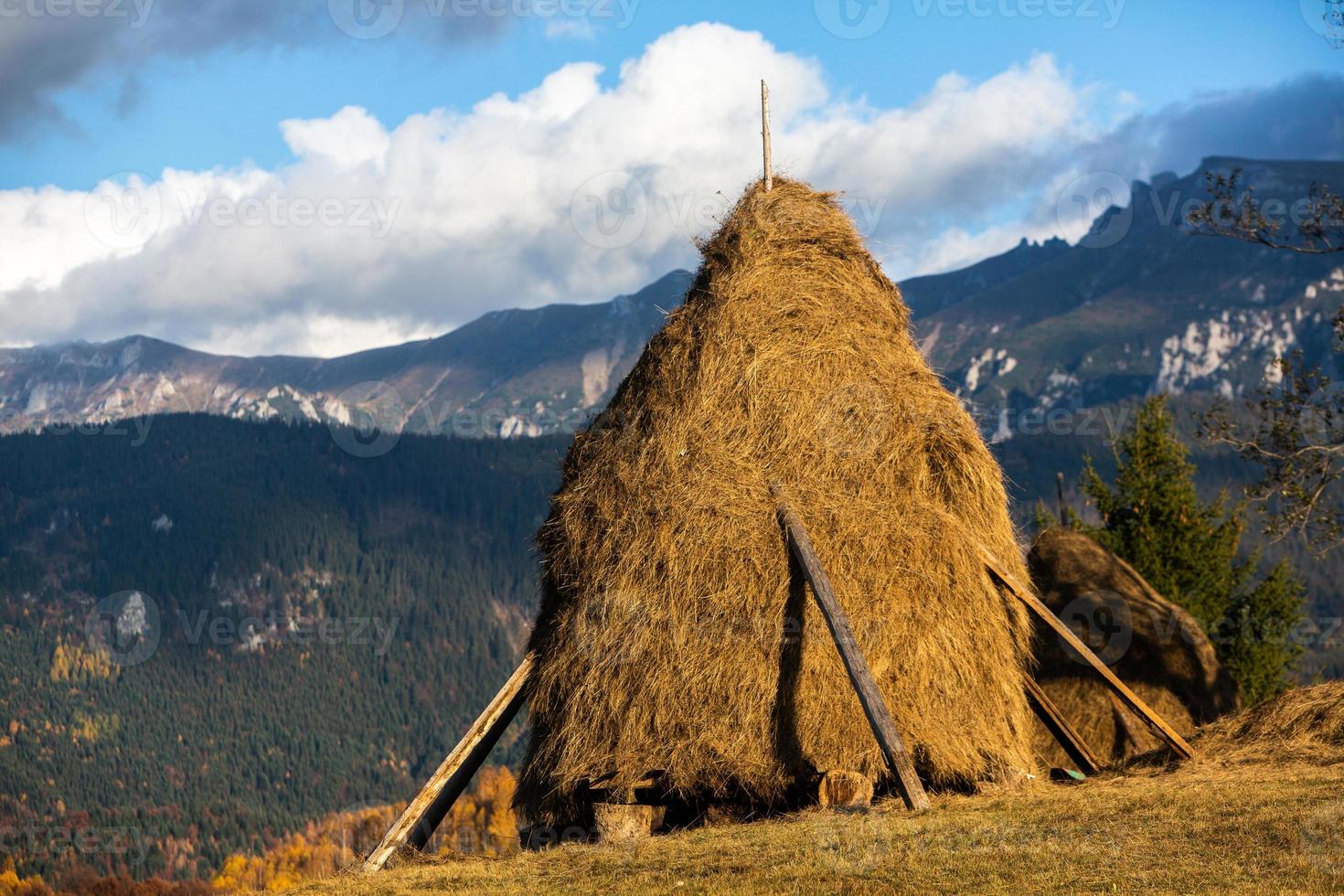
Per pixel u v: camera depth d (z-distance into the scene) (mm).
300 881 13828
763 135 18953
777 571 15031
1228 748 14477
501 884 11500
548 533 16781
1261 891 8461
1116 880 9102
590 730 14914
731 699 14586
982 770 14484
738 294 17078
